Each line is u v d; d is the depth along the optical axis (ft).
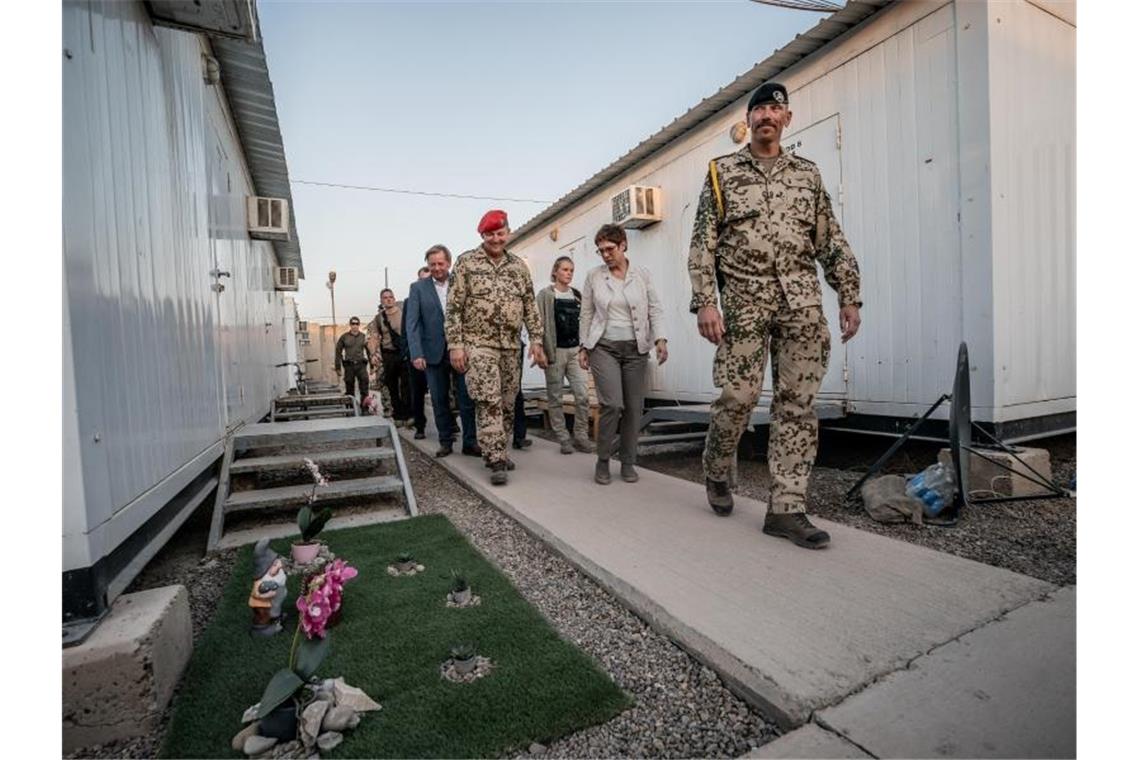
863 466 14.80
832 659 5.48
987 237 12.18
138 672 4.96
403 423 25.95
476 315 13.05
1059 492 10.66
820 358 8.61
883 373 14.34
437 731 4.75
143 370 7.79
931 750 4.26
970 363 12.60
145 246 8.36
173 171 10.56
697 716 5.08
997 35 12.12
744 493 12.39
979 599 6.57
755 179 8.74
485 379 13.01
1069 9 13.55
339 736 4.65
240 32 10.08
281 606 6.63
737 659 5.54
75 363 5.44
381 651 6.03
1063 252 13.47
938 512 9.91
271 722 4.61
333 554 9.12
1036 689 4.90
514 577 8.37
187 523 11.76
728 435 9.53
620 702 5.16
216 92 17.01
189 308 11.03
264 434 12.85
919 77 13.25
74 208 5.75
